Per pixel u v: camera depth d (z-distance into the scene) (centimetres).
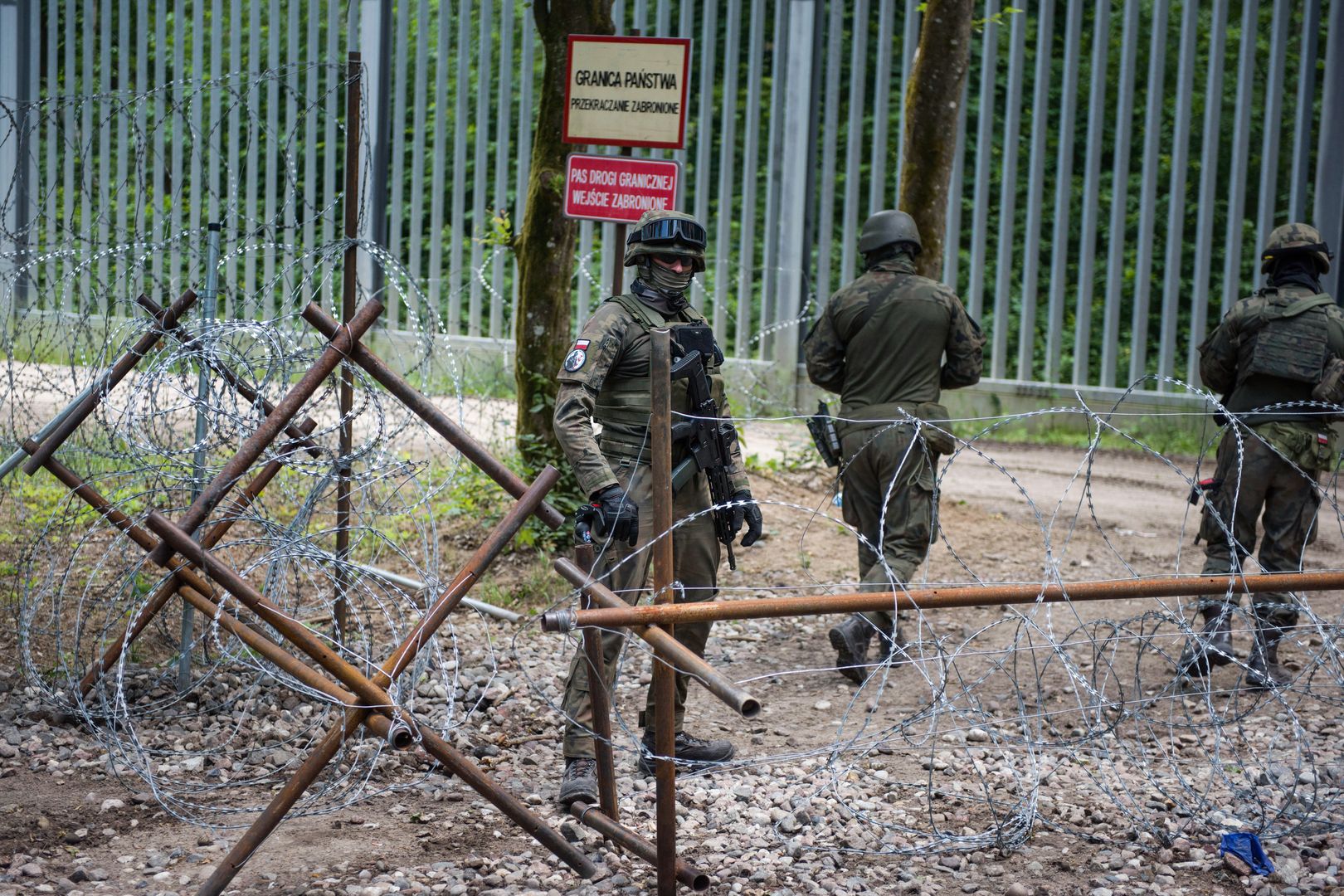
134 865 415
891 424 599
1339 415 611
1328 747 545
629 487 468
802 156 1540
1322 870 425
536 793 485
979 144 1544
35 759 502
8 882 396
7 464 535
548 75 837
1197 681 620
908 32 1523
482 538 843
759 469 1080
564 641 682
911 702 613
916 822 464
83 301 1005
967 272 1939
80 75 1897
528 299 852
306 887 399
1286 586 403
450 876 409
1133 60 1496
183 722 553
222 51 1750
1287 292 624
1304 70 1438
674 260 478
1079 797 491
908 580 639
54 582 629
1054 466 1329
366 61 1622
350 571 530
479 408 1193
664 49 680
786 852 436
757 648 709
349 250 576
